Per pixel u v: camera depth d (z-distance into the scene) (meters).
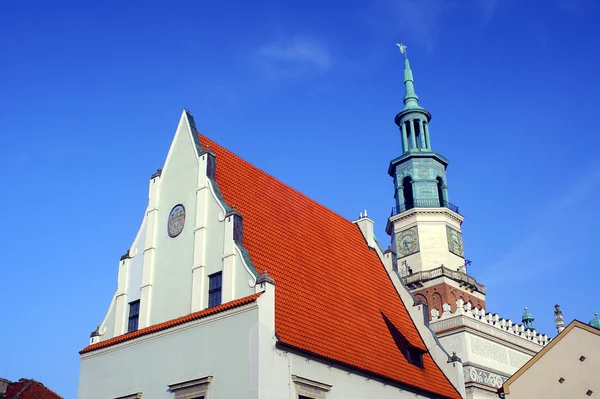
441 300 65.88
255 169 37.50
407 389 33.69
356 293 37.00
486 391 45.38
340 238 40.72
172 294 31.58
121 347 31.89
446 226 70.50
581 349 36.34
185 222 32.69
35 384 43.31
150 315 32.12
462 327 46.31
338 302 34.28
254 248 31.48
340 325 32.53
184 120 35.50
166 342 29.88
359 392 30.50
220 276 30.00
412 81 79.94
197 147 34.06
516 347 50.69
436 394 35.38
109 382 31.58
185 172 34.00
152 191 35.12
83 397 32.38
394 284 42.59
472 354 45.91
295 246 35.09
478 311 49.12
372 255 43.31
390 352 34.91
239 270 29.14
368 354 32.59
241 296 28.47
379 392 31.84
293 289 31.39
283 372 26.80
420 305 40.75
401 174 74.00
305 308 31.03
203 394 27.27
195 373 27.98
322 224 39.97
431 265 68.25
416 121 77.00
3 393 41.81
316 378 28.27
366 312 36.22
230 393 26.38
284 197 38.00
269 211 35.44
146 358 30.42
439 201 73.12
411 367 35.75
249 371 26.06
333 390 28.98
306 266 34.41
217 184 32.88
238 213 30.81
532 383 37.19
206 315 28.58
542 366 37.22
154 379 29.58
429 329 39.91
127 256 34.97
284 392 26.48
